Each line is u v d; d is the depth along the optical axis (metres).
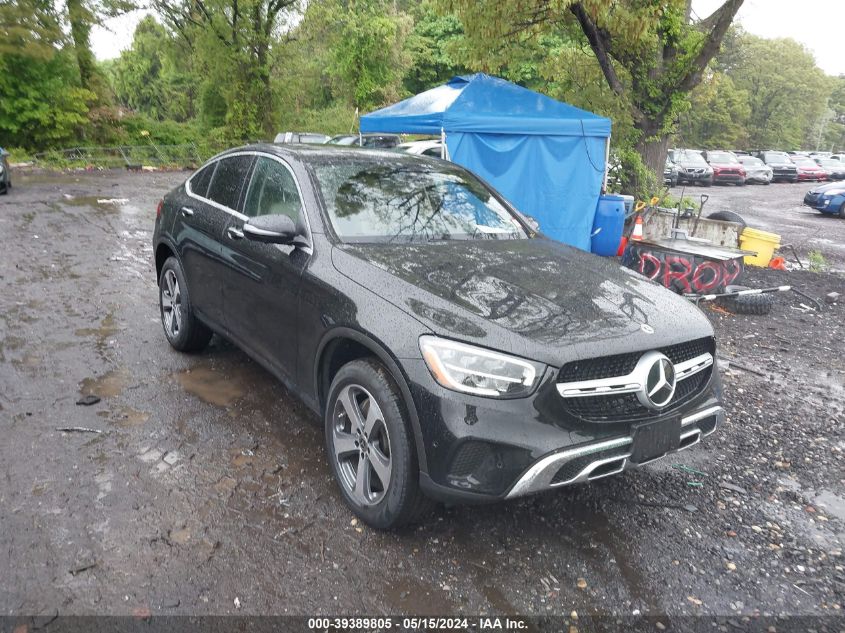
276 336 3.68
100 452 3.59
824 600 2.75
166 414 4.09
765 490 3.63
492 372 2.59
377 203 3.79
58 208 13.51
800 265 10.64
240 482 3.38
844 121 95.50
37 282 7.21
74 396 4.27
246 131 29.42
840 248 13.73
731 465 3.90
